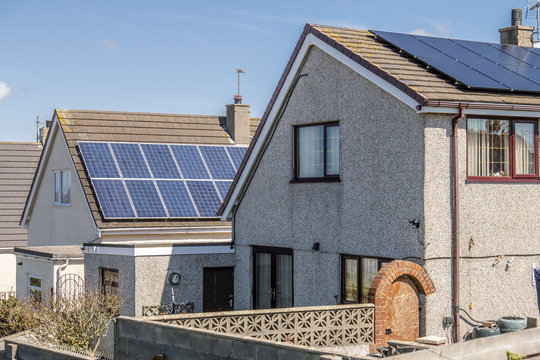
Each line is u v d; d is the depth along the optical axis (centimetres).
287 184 1888
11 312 1934
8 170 3631
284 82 1872
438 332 1495
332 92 1736
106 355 1811
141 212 2455
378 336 1447
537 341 1148
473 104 1485
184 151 2788
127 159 2655
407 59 1694
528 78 1672
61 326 1689
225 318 1366
